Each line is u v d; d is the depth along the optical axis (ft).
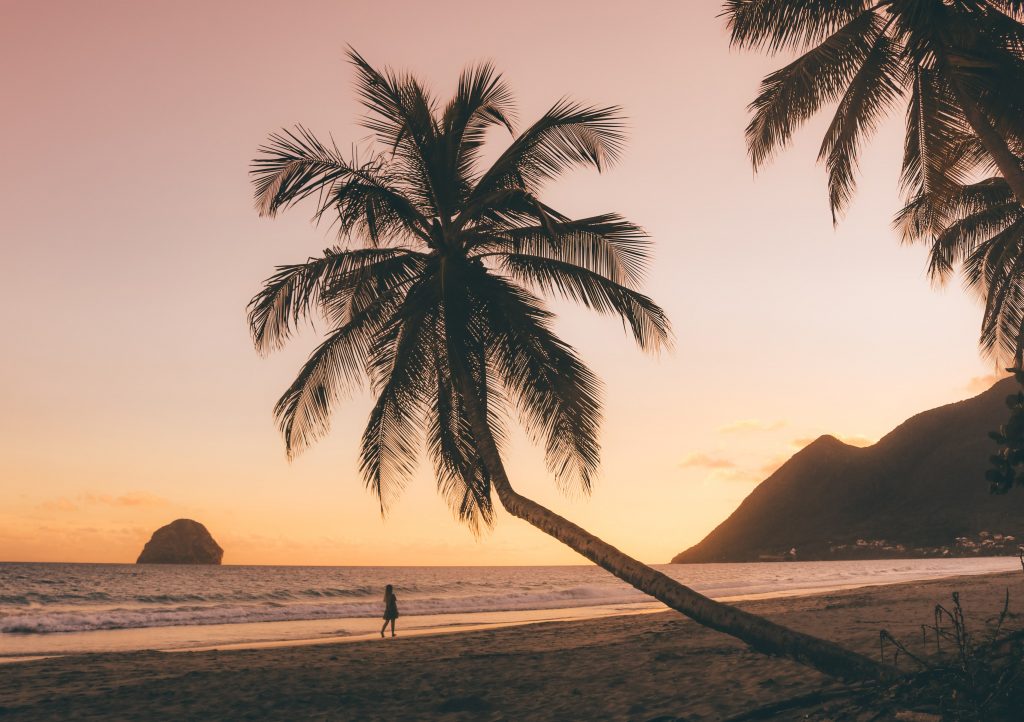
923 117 38.73
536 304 36.29
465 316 33.73
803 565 573.74
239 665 42.01
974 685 13.84
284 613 99.25
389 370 36.35
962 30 33.55
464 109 38.34
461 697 26.07
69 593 149.07
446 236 36.01
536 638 53.62
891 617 48.06
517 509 28.43
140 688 32.14
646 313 35.83
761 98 39.45
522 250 37.83
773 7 37.73
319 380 35.60
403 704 26.30
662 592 23.34
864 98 39.06
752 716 17.80
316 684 31.89
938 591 78.59
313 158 35.17
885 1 36.73
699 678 27.17
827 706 17.02
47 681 36.40
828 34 38.70
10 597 133.80
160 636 74.08
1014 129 35.47
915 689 15.34
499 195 33.17
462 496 37.42
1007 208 60.08
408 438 35.04
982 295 69.26
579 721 21.20
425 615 99.86
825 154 41.16
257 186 35.19
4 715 26.73
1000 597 60.70
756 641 21.26
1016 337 63.52
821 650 20.07
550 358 33.17
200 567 424.05
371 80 35.99
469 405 31.83
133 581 211.00
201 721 24.52
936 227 46.09
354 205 35.24
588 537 25.84
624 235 36.88
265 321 34.86
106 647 64.44
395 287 36.09
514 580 260.83
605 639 48.42
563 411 33.35
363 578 251.19
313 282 34.81
